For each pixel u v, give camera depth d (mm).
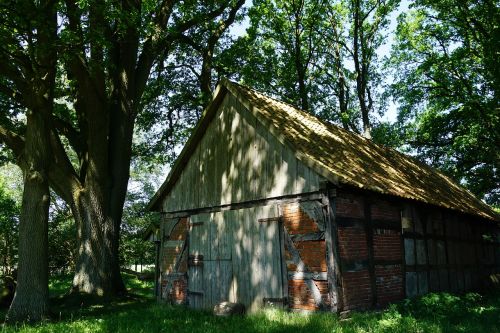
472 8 22672
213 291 12469
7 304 14227
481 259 16969
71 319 10820
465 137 24594
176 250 14078
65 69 16484
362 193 10578
